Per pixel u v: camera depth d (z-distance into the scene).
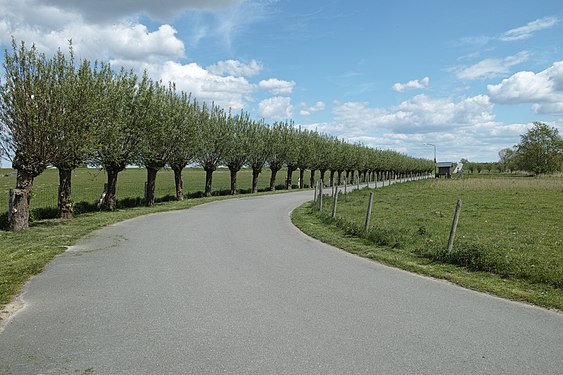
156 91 28.98
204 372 4.71
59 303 7.30
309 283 8.86
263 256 11.76
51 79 16.73
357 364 4.96
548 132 97.00
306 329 6.11
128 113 24.64
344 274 9.80
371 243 14.15
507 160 139.75
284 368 4.82
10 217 16.92
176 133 29.95
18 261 10.73
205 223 19.27
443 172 101.62
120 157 24.70
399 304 7.46
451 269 10.37
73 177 66.19
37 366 4.86
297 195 44.44
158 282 8.73
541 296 8.01
